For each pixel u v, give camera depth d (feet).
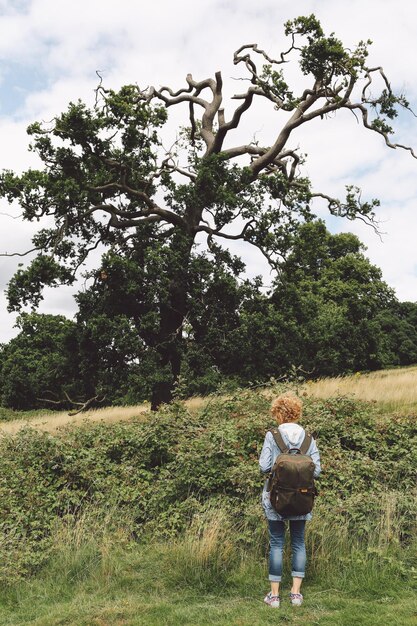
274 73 80.28
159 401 77.05
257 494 25.30
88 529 24.48
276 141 84.94
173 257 77.97
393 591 17.99
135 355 76.69
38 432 33.99
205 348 81.15
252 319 81.00
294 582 17.43
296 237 85.15
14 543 23.39
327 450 28.66
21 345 177.37
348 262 186.19
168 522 24.67
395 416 35.01
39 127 74.49
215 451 27.48
